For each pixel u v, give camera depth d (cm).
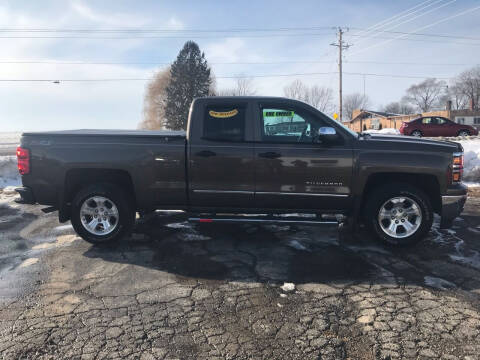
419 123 2219
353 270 391
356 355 250
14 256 438
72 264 412
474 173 941
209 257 430
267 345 261
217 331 279
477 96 7081
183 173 448
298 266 402
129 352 254
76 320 296
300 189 438
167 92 6138
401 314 301
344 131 440
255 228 544
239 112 446
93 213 465
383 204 442
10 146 4066
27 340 269
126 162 448
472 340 265
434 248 455
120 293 341
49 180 456
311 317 297
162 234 516
